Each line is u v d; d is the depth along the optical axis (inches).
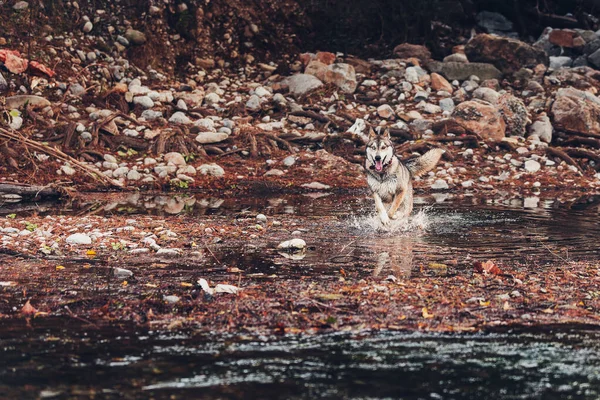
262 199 621.6
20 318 280.1
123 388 217.6
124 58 906.7
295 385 220.7
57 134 722.2
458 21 1143.6
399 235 458.6
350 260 382.6
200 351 247.3
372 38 1076.5
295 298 307.1
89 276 341.7
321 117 815.7
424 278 342.6
